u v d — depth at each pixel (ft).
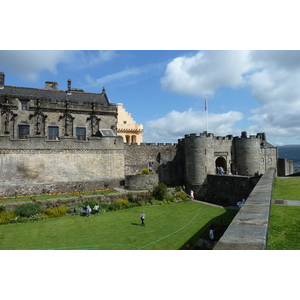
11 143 95.71
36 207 81.76
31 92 126.72
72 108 124.26
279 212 32.63
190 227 72.33
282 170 177.37
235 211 93.76
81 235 65.10
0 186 93.09
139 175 114.21
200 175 130.72
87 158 109.50
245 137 146.30
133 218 82.48
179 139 149.79
